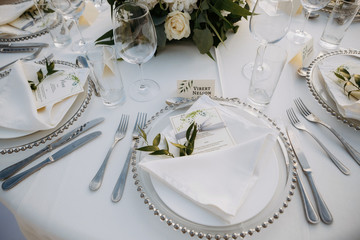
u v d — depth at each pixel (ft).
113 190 1.95
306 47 2.89
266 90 2.55
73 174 2.10
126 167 2.08
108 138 2.35
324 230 1.69
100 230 1.78
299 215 1.77
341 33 3.05
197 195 1.71
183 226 1.65
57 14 3.42
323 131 2.27
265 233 1.69
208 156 1.87
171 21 2.87
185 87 2.63
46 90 2.55
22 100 2.34
